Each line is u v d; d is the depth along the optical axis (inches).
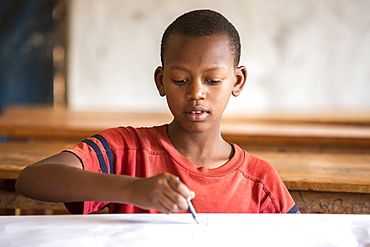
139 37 345.7
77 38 343.6
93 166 62.4
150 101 350.0
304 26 344.5
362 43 345.4
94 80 347.3
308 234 54.6
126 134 67.3
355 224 57.7
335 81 347.6
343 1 342.0
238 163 66.6
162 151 66.4
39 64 344.5
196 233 53.7
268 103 349.4
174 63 59.3
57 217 57.0
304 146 143.2
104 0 342.0
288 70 346.6
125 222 56.1
